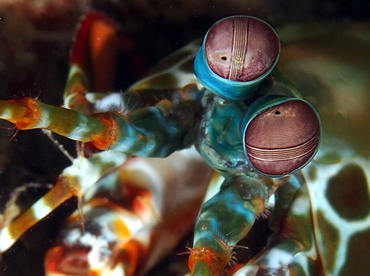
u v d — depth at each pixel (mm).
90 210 124
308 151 99
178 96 122
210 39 97
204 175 128
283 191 121
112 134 104
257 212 110
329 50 124
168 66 131
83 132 100
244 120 101
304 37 130
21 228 118
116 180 127
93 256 121
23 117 94
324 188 118
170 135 114
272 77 107
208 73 103
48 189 149
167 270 132
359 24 135
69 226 124
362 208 117
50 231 137
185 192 129
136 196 125
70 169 122
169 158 128
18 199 147
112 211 124
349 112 118
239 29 96
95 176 122
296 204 120
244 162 113
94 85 140
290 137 97
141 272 125
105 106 125
